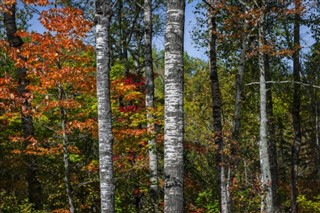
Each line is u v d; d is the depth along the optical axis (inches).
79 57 407.8
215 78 493.7
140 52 685.9
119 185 527.5
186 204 614.5
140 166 492.4
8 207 489.4
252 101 697.6
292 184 664.4
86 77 406.6
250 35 481.7
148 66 535.2
